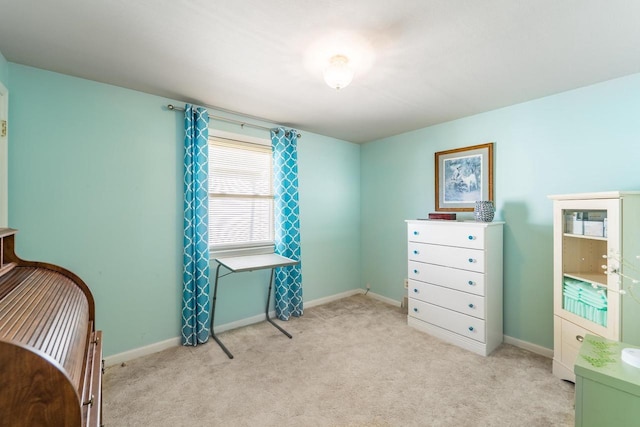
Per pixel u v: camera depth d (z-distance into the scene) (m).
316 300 3.72
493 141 2.75
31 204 1.95
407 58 1.80
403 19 1.42
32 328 0.90
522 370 2.17
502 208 2.69
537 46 1.66
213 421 1.64
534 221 2.49
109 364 2.23
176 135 2.58
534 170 2.48
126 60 1.85
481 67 1.91
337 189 3.93
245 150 3.07
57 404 0.69
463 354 2.42
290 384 1.99
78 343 1.02
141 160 2.39
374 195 4.01
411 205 3.54
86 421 0.92
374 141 4.00
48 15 1.40
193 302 2.59
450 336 2.64
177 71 2.00
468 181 2.94
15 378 0.66
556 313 2.11
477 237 2.45
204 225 2.62
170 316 2.55
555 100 2.36
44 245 2.00
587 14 1.37
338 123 3.21
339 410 1.73
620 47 1.66
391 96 2.42
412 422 1.63
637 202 1.71
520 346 2.57
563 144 2.32
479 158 2.84
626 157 2.02
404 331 2.89
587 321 1.87
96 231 2.19
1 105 1.80
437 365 2.24
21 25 1.48
